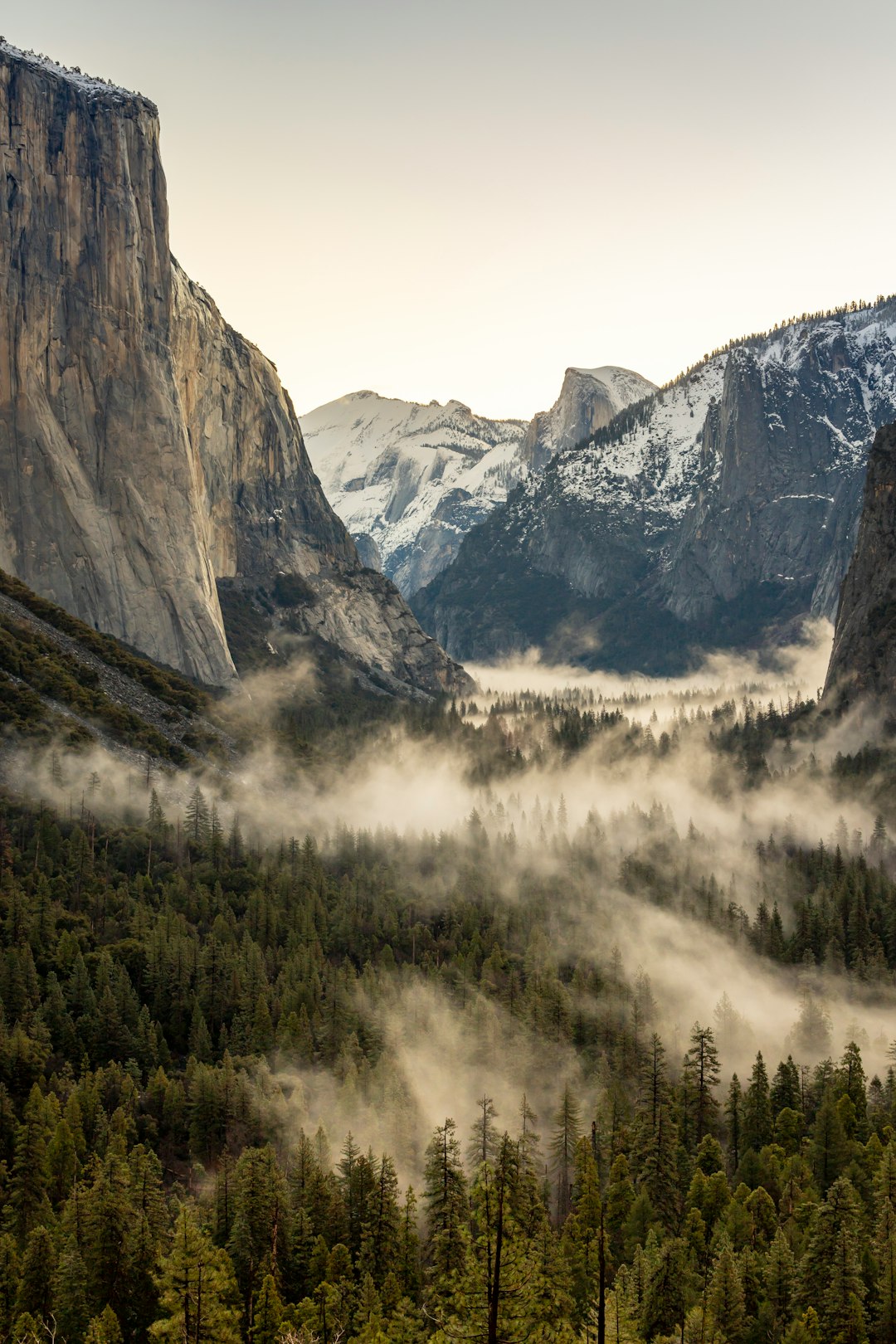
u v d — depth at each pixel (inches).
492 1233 3110.2
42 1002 5905.5
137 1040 5846.5
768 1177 5290.4
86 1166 4746.6
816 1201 4854.8
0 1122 5009.8
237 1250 4426.7
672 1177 5128.0
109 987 5984.3
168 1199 4936.0
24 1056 5374.0
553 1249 4047.7
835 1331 4124.0
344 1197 4758.9
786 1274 4340.6
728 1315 4195.4
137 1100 5462.6
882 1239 4377.5
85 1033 5792.3
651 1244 4571.9
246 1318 4055.1
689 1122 5910.4
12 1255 4323.3
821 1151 5339.6
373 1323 3939.5
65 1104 5211.6
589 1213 4813.0
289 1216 4576.8
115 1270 4234.7
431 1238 4407.0
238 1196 4606.3
